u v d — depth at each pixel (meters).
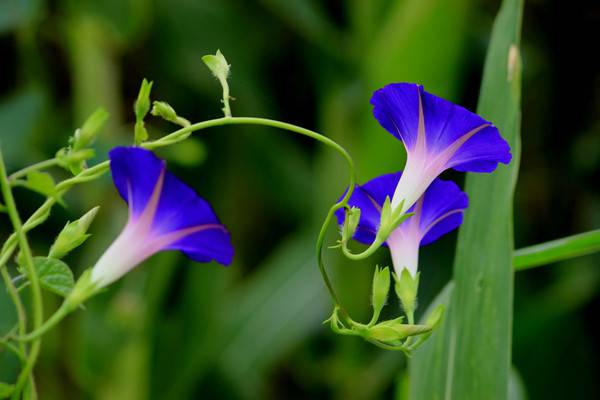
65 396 1.66
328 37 1.70
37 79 1.73
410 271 1.04
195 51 1.83
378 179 1.04
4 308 1.32
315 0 1.77
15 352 0.99
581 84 1.99
